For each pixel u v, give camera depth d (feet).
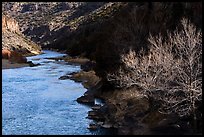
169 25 127.34
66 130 96.02
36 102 132.57
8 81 190.08
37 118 109.29
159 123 90.12
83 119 106.32
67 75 202.80
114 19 174.60
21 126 100.99
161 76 93.97
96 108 115.75
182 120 90.12
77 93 148.25
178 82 87.61
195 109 87.61
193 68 92.63
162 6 138.72
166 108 91.61
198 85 89.35
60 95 144.97
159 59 93.35
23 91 156.46
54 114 113.60
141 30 134.41
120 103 104.37
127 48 129.59
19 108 123.13
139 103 101.35
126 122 95.09
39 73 227.40
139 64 108.06
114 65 131.44
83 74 188.65
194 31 99.91
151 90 93.91
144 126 90.89
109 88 129.49
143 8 147.54
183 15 124.36
